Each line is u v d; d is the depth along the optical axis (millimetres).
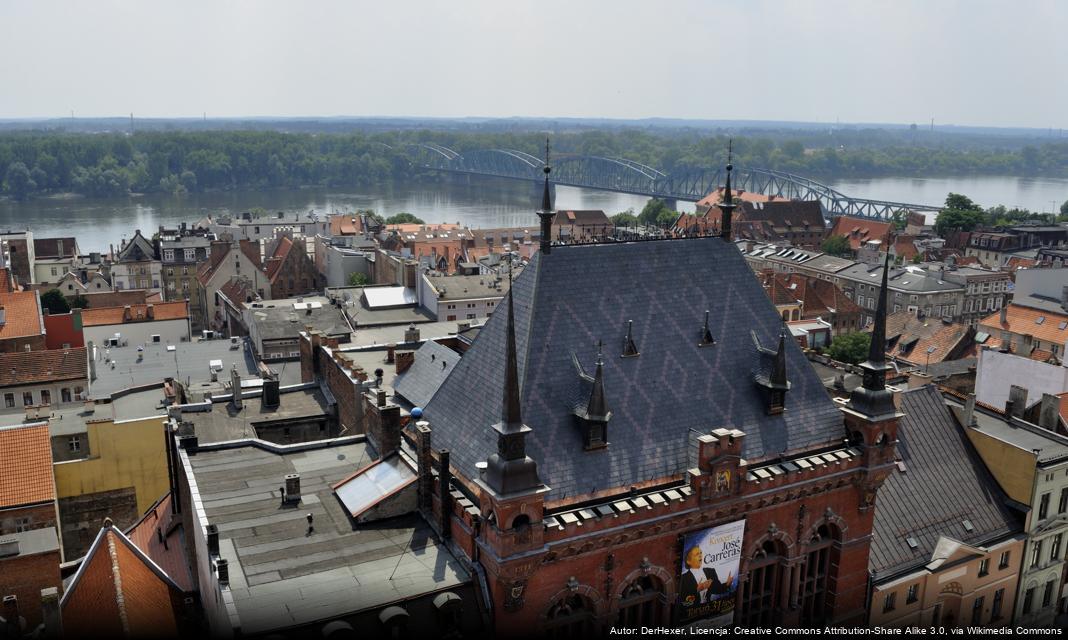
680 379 54938
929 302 195375
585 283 54625
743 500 51875
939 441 74062
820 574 58781
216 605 47531
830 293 186875
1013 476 71625
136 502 90875
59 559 65625
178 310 157875
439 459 50188
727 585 53625
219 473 59750
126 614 52562
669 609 51750
